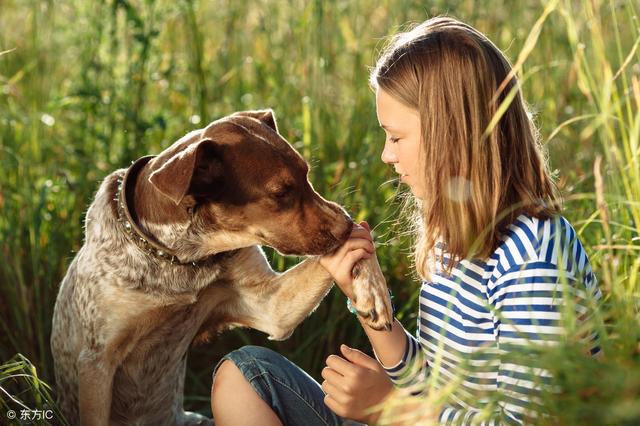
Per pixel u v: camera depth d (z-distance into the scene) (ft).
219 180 11.41
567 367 7.48
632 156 10.81
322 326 15.47
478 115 9.68
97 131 19.10
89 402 12.06
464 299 9.53
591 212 14.17
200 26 21.30
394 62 10.09
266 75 20.67
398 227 15.83
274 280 12.37
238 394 10.37
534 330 8.73
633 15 11.42
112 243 11.96
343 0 20.12
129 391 12.75
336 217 11.26
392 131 10.18
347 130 18.71
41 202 15.70
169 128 19.49
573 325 8.00
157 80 19.63
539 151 10.28
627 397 7.19
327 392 9.75
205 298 12.50
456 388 8.79
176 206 11.58
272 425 10.25
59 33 21.70
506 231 9.46
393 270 16.06
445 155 9.70
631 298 9.41
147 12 19.06
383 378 9.64
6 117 18.44
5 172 17.56
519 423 8.25
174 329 12.44
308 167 11.68
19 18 23.62
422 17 18.98
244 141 11.49
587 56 15.55
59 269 16.05
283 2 21.59
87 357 12.05
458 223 9.58
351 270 10.65
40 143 19.07
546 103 18.15
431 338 9.91
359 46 19.33
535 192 9.89
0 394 12.55
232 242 11.72
